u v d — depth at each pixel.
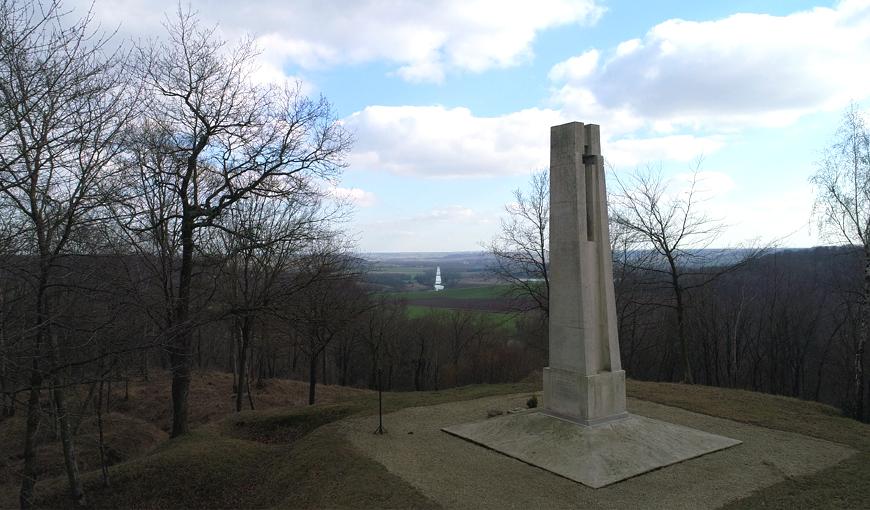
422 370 46.09
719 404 16.27
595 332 11.66
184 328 12.27
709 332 37.53
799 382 36.97
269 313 16.12
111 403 26.66
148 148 16.16
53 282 9.88
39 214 9.40
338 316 21.30
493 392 18.95
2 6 8.54
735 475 9.94
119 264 10.98
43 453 18.31
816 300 36.53
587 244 11.66
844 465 10.66
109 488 12.72
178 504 11.93
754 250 23.94
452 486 9.57
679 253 23.53
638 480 9.64
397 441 12.61
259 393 29.23
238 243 18.31
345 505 9.08
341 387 34.53
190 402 27.17
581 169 11.76
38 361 9.45
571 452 10.46
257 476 12.49
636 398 17.14
